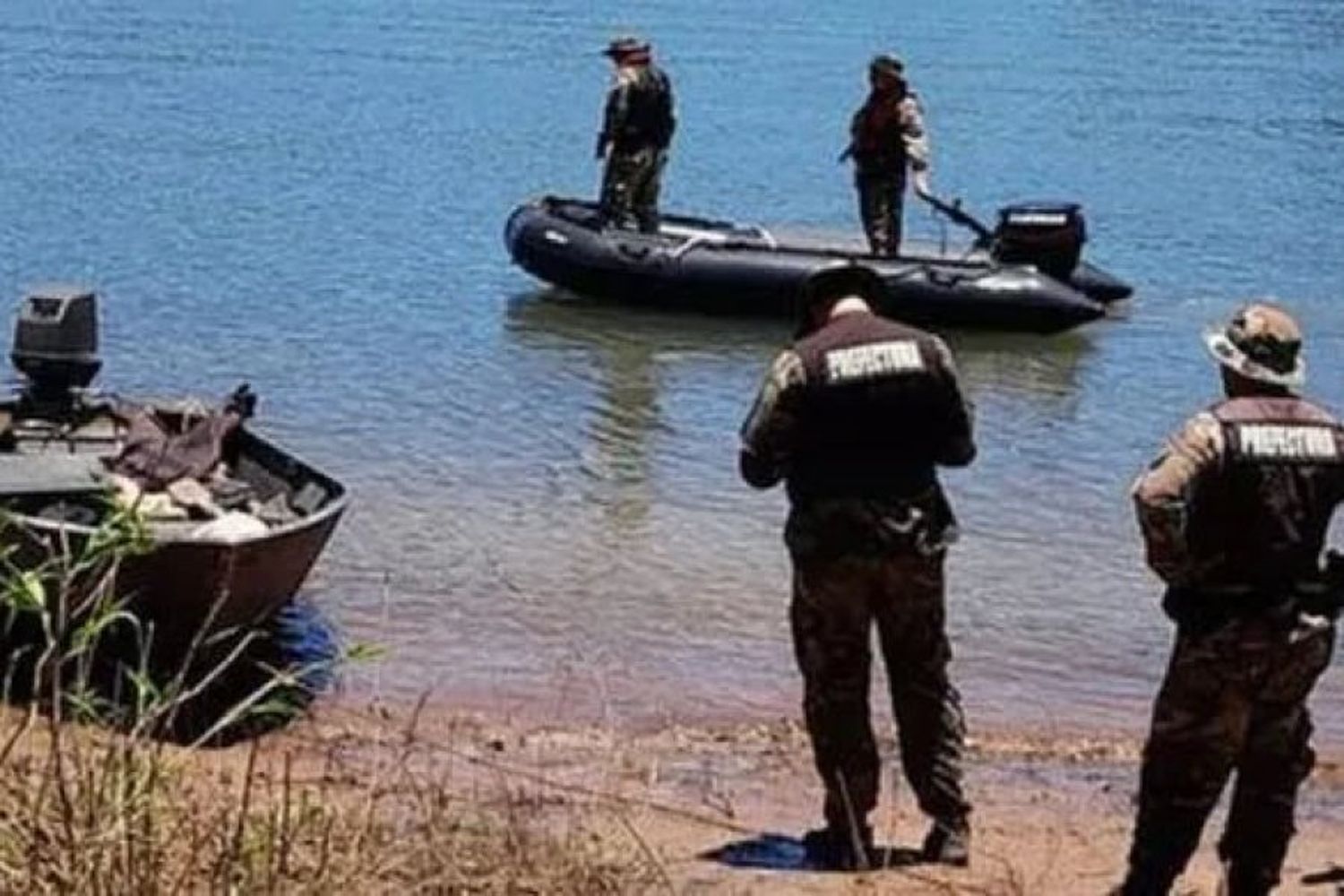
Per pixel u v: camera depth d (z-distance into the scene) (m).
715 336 29.56
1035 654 16.67
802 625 10.77
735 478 21.83
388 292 31.34
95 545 10.20
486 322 29.72
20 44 60.78
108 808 7.92
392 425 23.80
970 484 22.28
